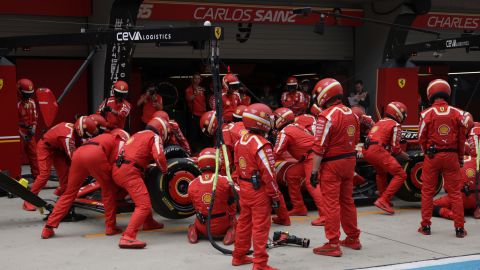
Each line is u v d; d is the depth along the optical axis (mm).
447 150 8023
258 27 16969
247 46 16891
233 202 7676
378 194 10469
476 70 20906
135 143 7695
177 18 15609
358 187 10453
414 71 13984
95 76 14953
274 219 8852
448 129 7977
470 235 8266
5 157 11055
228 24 16500
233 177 8367
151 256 7191
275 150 8742
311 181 7074
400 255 7262
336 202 7148
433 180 8195
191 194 7648
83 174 8023
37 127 15086
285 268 6703
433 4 18109
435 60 19203
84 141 8812
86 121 8625
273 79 19438
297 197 9391
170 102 17375
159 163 7523
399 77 13867
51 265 6848
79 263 6922
